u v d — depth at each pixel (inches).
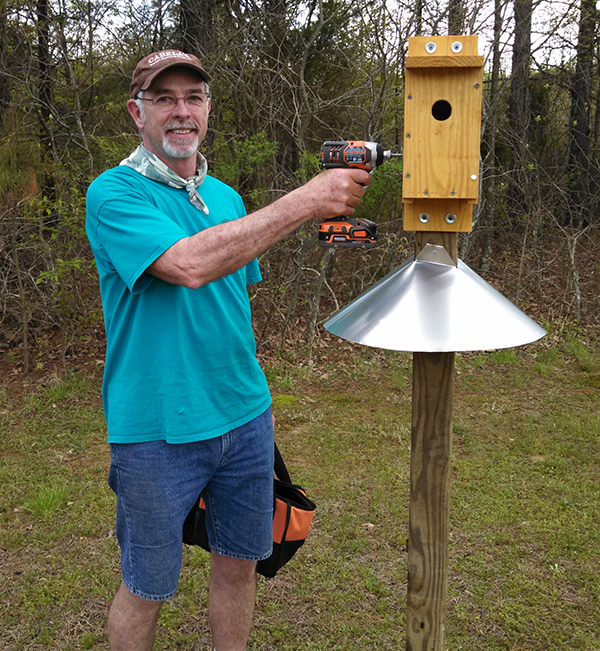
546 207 284.8
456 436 168.1
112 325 67.4
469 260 323.0
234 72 258.2
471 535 119.1
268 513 75.0
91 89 281.4
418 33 230.1
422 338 51.0
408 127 54.1
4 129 212.8
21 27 242.4
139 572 67.6
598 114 349.1
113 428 66.5
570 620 95.7
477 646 91.0
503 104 297.3
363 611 98.6
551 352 228.8
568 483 139.9
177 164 68.6
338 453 158.2
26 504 130.5
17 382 210.2
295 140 239.5
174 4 265.7
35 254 232.1
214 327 67.7
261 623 95.8
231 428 69.5
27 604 99.7
